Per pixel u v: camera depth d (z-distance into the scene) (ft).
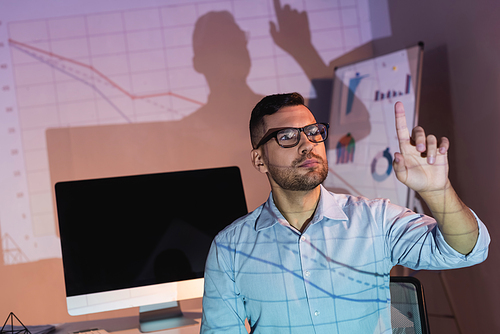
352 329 3.26
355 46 8.76
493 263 5.52
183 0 8.46
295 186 3.26
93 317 8.00
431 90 6.86
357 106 7.45
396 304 3.85
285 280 3.36
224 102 8.51
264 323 3.43
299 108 3.42
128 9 8.32
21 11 8.04
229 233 3.70
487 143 5.42
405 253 3.20
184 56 8.43
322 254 3.36
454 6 5.93
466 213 2.73
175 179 5.30
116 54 8.28
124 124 8.27
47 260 7.96
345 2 8.77
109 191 5.16
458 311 6.59
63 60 8.13
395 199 6.71
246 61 8.57
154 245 5.10
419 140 2.65
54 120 8.08
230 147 8.50
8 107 7.98
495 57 5.10
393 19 7.95
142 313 5.21
